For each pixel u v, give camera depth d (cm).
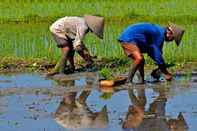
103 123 1572
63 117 1638
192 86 1995
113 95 1902
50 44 2880
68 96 1894
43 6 4641
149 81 2091
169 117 1616
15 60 2522
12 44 2950
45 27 3728
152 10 4356
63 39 2252
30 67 2408
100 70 2331
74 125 1559
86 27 2211
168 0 4762
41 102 1817
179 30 2039
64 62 2275
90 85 2062
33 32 3444
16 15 4303
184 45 2766
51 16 4228
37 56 2630
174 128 1513
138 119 1603
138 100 1822
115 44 2844
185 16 4034
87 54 2331
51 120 1606
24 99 1858
